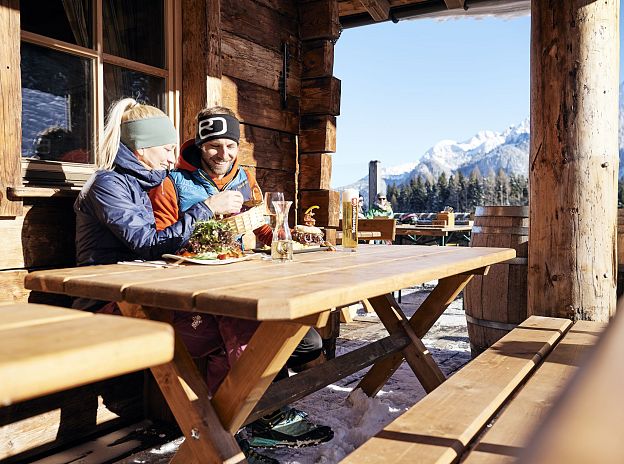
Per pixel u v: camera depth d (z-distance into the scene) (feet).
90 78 9.84
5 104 7.45
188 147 9.15
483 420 4.93
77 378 2.19
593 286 9.72
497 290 11.55
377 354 8.60
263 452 7.54
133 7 10.50
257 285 4.78
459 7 16.49
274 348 5.06
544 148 9.94
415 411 5.02
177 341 5.34
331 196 13.66
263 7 12.75
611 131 9.66
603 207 9.66
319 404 9.54
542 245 10.08
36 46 9.00
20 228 7.66
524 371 6.37
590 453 0.68
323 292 4.37
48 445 7.60
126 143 7.98
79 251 7.53
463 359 12.67
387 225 14.67
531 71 10.19
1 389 1.95
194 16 11.07
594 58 9.52
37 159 9.00
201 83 11.05
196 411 5.19
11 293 7.55
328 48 13.73
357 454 4.12
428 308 9.80
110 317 2.91
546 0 9.74
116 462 7.29
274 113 13.19
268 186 13.12
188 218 7.28
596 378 0.94
